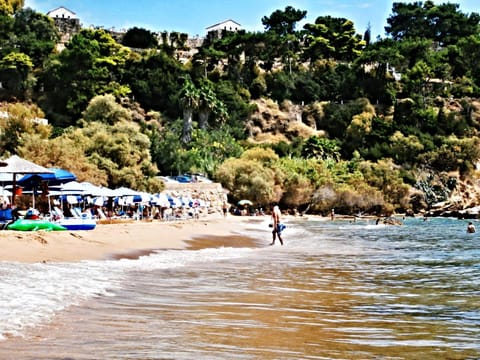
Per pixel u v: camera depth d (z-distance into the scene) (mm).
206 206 74562
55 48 138875
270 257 23844
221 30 166625
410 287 15125
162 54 139125
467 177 120562
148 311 10469
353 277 17234
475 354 8102
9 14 141875
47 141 57344
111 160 67125
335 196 99438
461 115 142375
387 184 106562
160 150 95000
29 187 35688
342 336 9133
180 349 7812
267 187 93125
